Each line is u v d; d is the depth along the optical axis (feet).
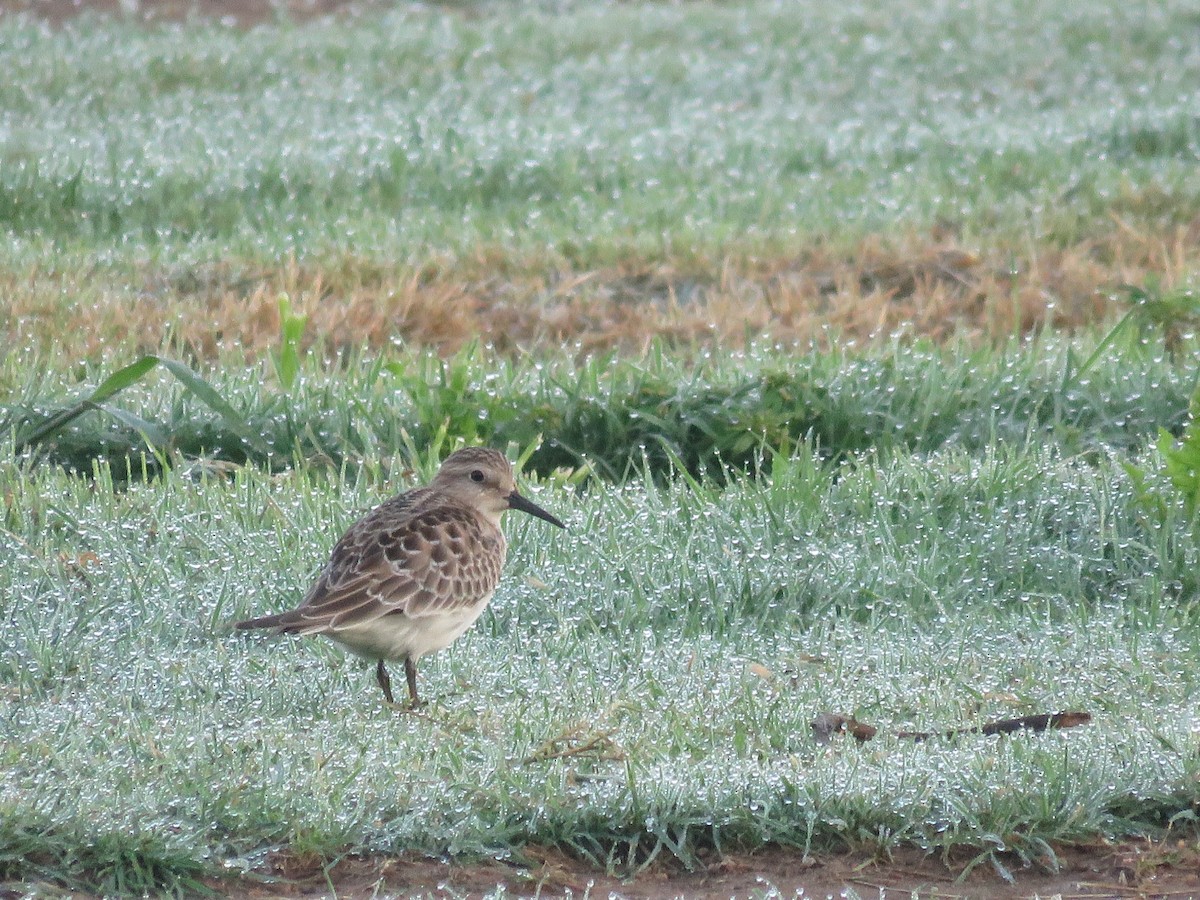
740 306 58.80
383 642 29.86
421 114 85.51
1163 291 58.23
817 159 80.43
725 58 102.17
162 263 60.80
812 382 46.19
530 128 82.43
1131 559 37.52
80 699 29.55
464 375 45.57
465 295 59.72
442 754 26.63
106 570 35.32
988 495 39.68
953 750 27.09
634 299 61.57
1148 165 77.82
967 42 105.29
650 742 27.61
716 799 25.00
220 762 26.12
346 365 53.83
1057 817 25.04
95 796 24.63
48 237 64.95
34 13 106.42
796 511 38.75
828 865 24.41
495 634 34.58
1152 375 47.42
